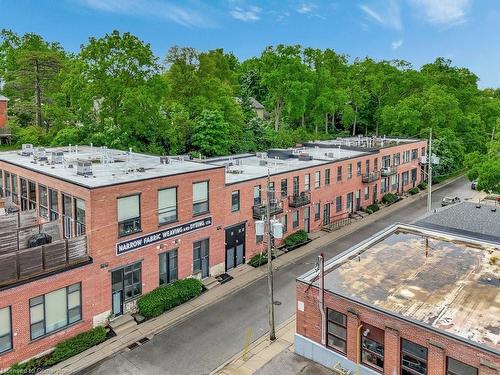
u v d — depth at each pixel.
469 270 20.16
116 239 22.70
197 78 60.88
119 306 23.33
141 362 19.70
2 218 25.42
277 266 31.12
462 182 65.00
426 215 31.30
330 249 34.62
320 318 18.66
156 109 51.16
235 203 30.50
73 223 23.17
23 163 29.31
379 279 19.41
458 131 73.38
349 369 17.70
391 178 53.34
